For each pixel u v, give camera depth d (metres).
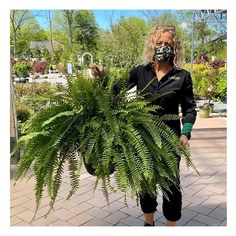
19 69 12.00
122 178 1.91
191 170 4.16
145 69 2.44
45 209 3.19
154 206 2.62
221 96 8.84
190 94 2.43
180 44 2.39
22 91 6.55
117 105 2.17
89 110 2.13
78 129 2.03
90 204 3.29
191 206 3.23
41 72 13.09
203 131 6.25
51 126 2.06
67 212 3.13
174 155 2.20
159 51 2.30
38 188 2.10
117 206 3.24
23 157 2.08
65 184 3.71
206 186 3.70
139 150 1.97
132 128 2.03
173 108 2.40
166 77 2.37
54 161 2.05
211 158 4.63
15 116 4.22
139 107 2.12
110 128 2.04
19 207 3.22
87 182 3.79
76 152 2.08
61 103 2.14
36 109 2.22
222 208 3.19
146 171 1.93
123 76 2.27
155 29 2.41
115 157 1.96
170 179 2.09
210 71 9.30
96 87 2.11
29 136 1.96
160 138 2.03
